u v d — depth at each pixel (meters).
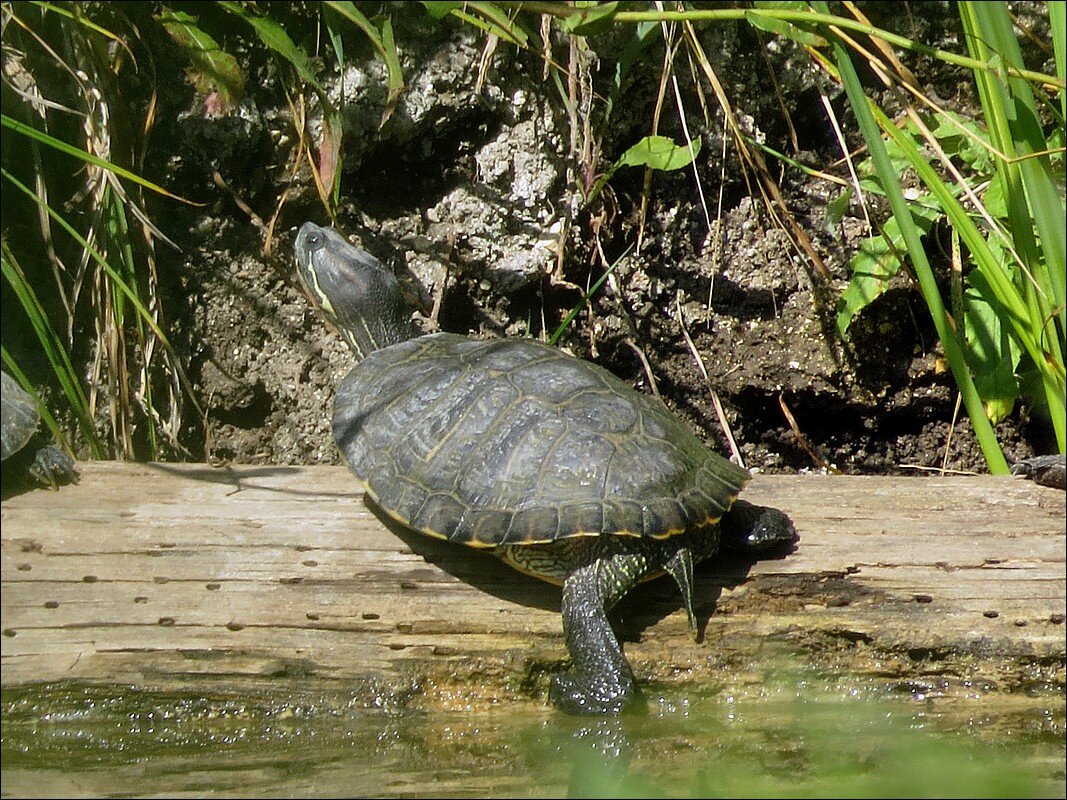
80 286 6.31
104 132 6.29
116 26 6.52
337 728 4.58
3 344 6.61
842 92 7.49
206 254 7.01
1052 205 4.89
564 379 4.91
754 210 7.45
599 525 4.38
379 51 5.67
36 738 4.50
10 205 6.44
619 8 5.59
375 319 6.11
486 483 4.56
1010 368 6.46
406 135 7.04
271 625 4.68
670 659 4.77
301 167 6.98
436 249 7.16
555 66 6.78
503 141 7.14
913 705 4.77
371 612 4.73
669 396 7.49
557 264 7.12
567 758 4.21
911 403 7.41
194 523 4.81
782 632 4.80
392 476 4.72
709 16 5.50
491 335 7.27
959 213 5.52
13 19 6.19
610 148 7.39
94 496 4.85
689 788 3.82
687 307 7.49
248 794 3.82
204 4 6.66
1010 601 4.78
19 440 4.67
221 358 7.05
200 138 6.83
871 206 7.29
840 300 6.93
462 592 4.80
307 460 7.08
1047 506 5.05
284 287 7.10
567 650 4.70
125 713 4.62
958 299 6.68
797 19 5.42
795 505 5.13
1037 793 3.72
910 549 4.89
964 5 5.38
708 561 4.91
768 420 7.59
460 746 4.35
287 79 6.85
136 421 6.71
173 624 4.62
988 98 5.36
